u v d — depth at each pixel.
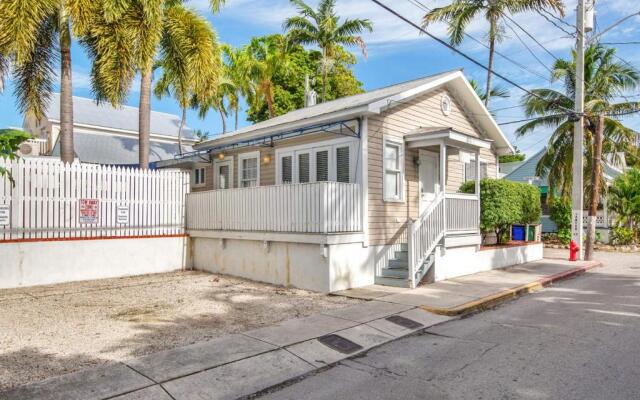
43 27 13.75
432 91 13.84
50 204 11.34
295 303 9.17
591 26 17.36
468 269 12.97
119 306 8.84
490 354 6.11
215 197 13.05
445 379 5.22
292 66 32.28
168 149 30.27
